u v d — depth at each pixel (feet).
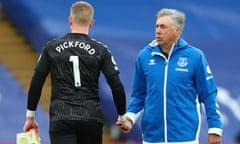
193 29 165.89
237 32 166.20
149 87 68.03
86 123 64.59
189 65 66.95
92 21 67.46
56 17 153.38
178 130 66.69
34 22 152.66
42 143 134.10
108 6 166.61
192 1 171.42
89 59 65.26
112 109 132.77
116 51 151.94
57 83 65.31
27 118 66.59
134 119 69.56
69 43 65.72
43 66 65.82
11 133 138.00
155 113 67.41
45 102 143.02
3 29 158.30
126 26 161.58
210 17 168.76
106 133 135.85
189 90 67.05
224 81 153.79
